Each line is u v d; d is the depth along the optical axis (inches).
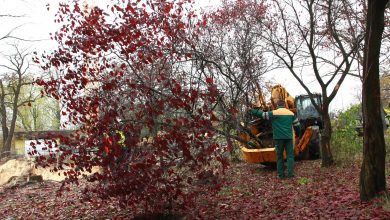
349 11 470.9
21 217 350.3
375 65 249.0
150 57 266.2
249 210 282.8
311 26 411.5
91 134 263.7
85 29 269.4
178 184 273.1
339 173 373.7
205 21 396.5
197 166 273.1
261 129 465.1
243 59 433.1
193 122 256.2
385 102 816.9
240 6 464.1
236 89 417.7
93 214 327.0
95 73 278.1
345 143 481.4
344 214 237.1
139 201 278.7
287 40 470.6
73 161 267.0
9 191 508.1
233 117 368.2
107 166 263.6
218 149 279.7
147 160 254.7
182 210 295.0
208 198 323.9
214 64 388.5
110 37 265.4
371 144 253.1
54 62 279.1
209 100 264.1
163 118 269.4
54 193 452.1
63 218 327.6
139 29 270.5
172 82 264.1
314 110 579.2
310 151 505.4
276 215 261.0
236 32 450.3
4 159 709.9
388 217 217.5
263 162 438.9
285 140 387.5
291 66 441.1
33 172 574.6
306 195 300.5
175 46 303.0
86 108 269.3
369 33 248.2
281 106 402.6
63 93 275.0
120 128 259.3
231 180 390.3
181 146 256.7
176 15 301.6
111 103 263.4
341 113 565.6
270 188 344.5
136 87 261.1
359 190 275.0
